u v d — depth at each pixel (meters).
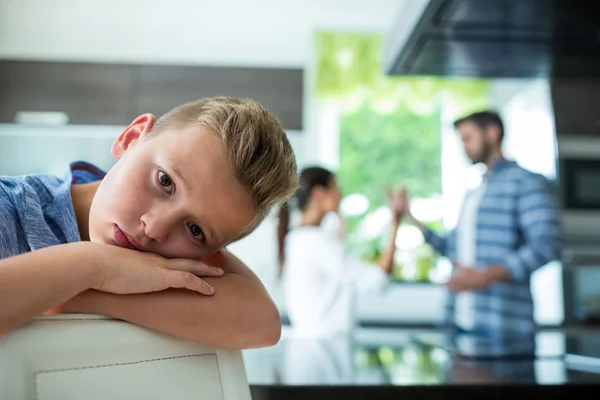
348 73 3.39
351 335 1.99
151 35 3.55
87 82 3.45
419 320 3.40
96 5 3.45
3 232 0.65
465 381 0.85
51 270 0.50
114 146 0.79
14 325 0.45
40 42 3.51
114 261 0.56
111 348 0.50
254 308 0.64
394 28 1.80
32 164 3.47
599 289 3.19
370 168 3.75
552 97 3.00
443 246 2.55
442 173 3.78
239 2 3.46
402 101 3.45
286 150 0.75
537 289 3.31
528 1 1.36
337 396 0.82
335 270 2.19
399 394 0.83
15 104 3.41
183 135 0.68
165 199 0.67
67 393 0.46
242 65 3.51
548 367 1.04
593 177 3.12
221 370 0.61
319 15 3.56
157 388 0.53
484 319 2.31
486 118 2.36
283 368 1.02
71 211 0.77
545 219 2.20
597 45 1.66
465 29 1.56
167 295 0.58
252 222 0.74
